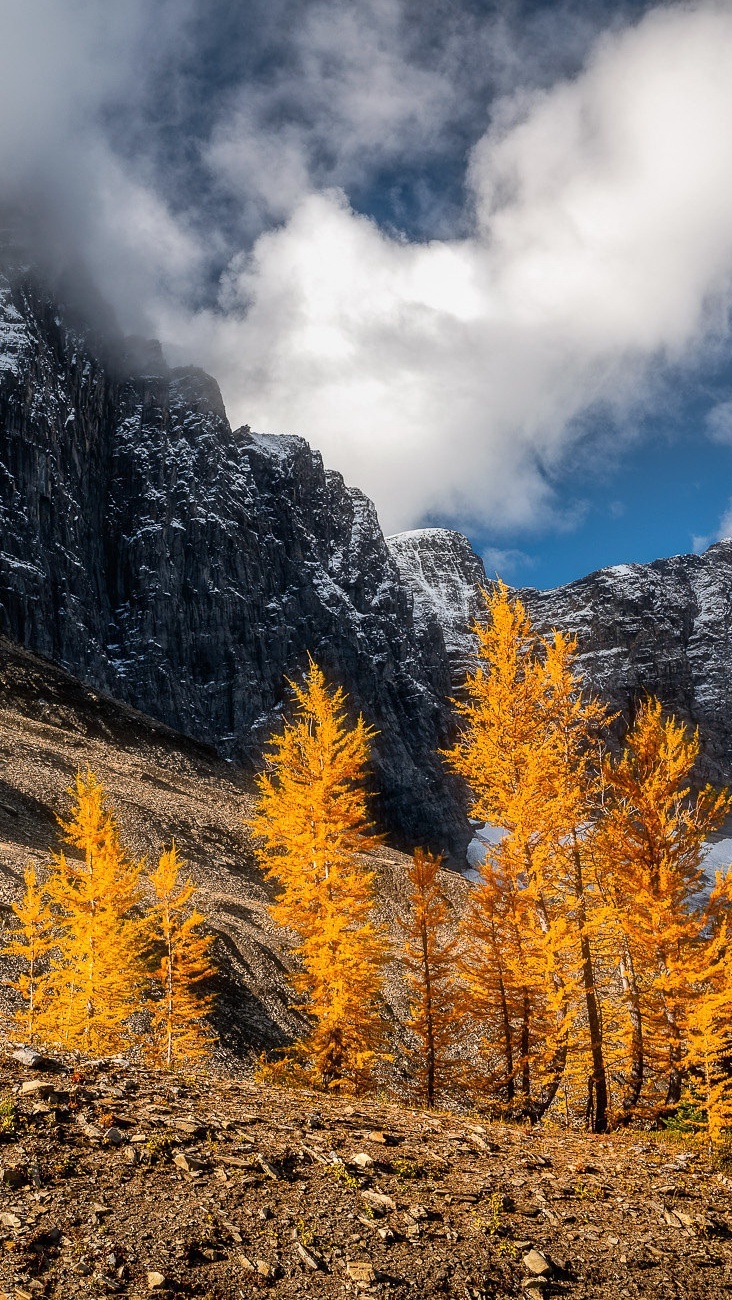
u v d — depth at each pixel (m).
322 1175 7.79
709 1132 13.18
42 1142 7.04
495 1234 7.31
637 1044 17.09
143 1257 5.76
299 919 18.94
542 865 17.14
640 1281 7.04
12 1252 5.45
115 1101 8.42
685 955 15.93
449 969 19.27
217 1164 7.45
